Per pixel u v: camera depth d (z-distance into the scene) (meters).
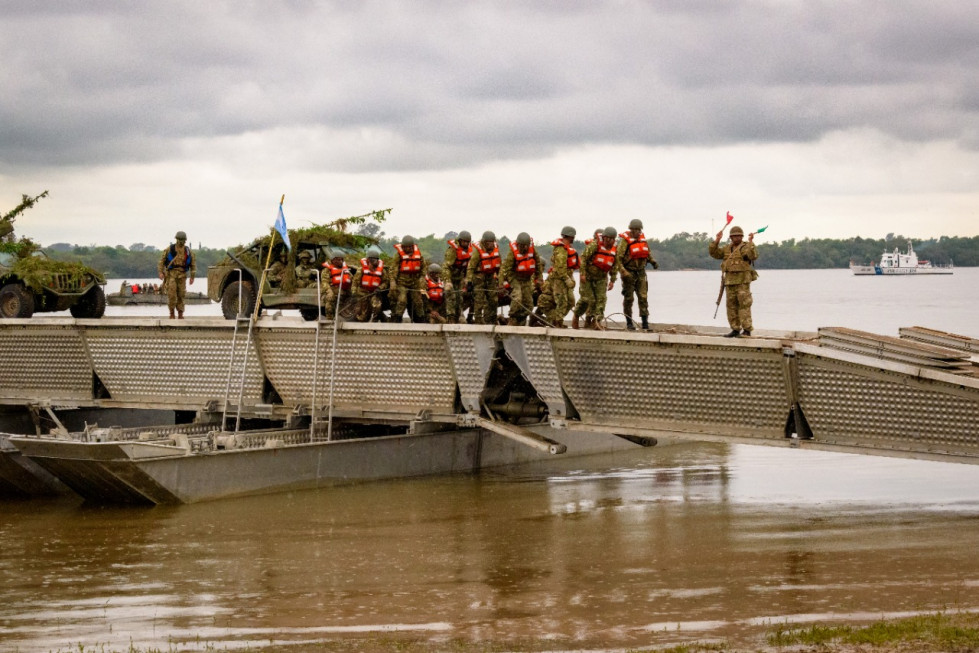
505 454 24.75
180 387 25.59
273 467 21.25
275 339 24.14
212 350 24.95
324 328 23.50
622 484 22.23
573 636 12.52
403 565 16.08
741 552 16.38
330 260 26.00
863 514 18.80
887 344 18.25
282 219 23.19
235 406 24.83
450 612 13.66
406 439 22.98
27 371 27.06
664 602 13.85
